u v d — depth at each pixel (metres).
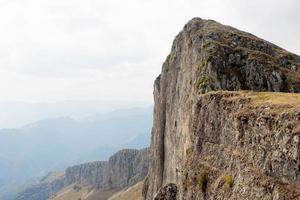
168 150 143.75
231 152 46.91
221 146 50.12
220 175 47.31
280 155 37.41
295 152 35.34
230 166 46.09
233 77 100.31
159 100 169.00
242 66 104.75
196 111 59.78
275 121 39.78
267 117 41.31
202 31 128.88
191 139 60.59
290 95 49.22
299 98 45.88
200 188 50.28
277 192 36.03
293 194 34.34
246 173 41.88
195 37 127.69
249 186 40.34
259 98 49.16
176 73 145.62
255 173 40.41
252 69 103.88
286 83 101.31
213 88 96.38
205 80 98.94
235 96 53.28
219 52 106.88
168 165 140.25
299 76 104.19
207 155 52.97
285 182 36.12
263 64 104.81
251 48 120.31
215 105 54.59
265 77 102.12
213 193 46.97
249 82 101.31
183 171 58.19
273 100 46.38
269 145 39.69
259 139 41.84
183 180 56.78
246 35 131.25
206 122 56.00
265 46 121.94
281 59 116.50
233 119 48.09
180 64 142.00
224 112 51.53
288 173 36.00
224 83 98.62
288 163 36.12
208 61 103.25
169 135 142.75
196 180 52.34
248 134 44.28
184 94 121.06
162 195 62.19
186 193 54.44
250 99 49.25
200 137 56.62
